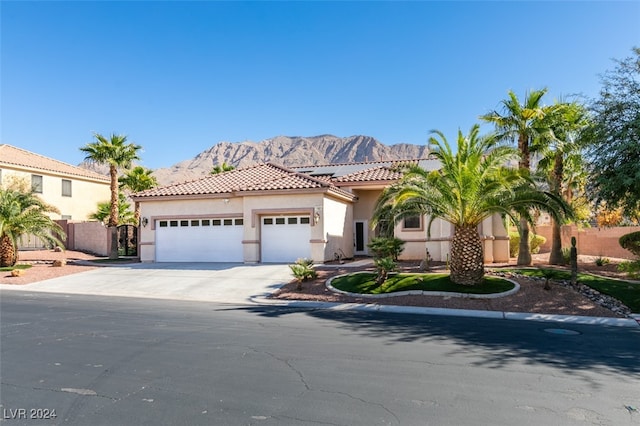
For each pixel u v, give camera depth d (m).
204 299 15.29
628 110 15.52
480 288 14.84
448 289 14.88
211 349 8.21
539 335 9.82
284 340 9.01
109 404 5.54
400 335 9.63
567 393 6.04
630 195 15.95
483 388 6.21
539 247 29.58
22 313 12.12
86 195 39.94
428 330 10.23
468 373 6.90
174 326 10.40
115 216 28.11
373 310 13.19
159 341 8.84
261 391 6.00
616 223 27.08
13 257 23.75
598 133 15.95
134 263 25.16
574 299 13.77
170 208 25.17
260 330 10.02
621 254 27.08
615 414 5.35
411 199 15.83
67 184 38.16
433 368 7.14
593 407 5.56
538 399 5.80
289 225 23.39
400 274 16.89
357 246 28.22
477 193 14.75
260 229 23.77
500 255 22.92
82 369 6.93
